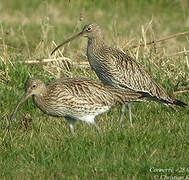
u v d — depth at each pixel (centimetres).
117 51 1606
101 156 1115
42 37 2112
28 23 2834
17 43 2338
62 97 1291
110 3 3356
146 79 1589
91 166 1077
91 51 1598
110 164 1076
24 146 1205
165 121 1386
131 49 1970
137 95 1380
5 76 1728
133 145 1173
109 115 1509
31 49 2184
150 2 3509
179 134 1248
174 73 1794
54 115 1336
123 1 3484
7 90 1581
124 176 1036
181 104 1477
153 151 1140
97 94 1322
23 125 1359
